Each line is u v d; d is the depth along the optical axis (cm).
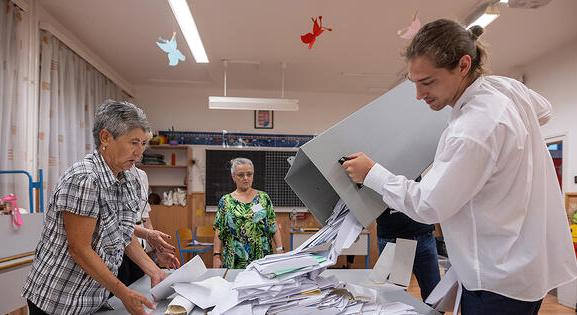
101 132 119
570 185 411
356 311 117
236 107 448
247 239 251
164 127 597
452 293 118
